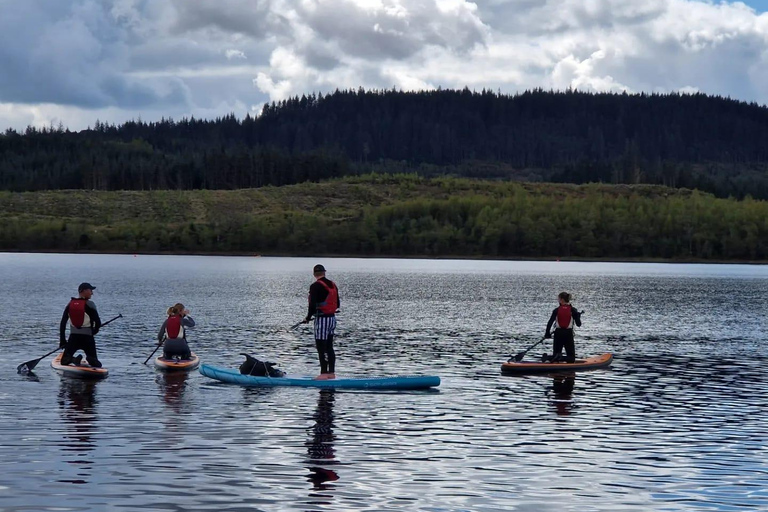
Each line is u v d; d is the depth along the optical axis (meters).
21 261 139.75
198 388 22.86
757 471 15.13
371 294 71.31
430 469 14.96
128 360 28.42
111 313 48.56
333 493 13.47
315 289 23.48
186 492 13.36
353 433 17.67
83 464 14.83
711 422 19.30
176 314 26.84
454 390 23.42
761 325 46.75
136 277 94.50
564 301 28.30
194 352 31.61
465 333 40.09
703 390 23.92
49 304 54.12
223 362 28.88
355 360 29.80
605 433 18.05
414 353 32.03
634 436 17.78
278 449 16.17
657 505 13.17
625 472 14.98
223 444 16.47
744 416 20.03
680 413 20.36
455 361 29.78
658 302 66.50
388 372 26.94
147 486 13.62
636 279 110.81
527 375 26.53
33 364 25.03
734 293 80.19
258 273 110.38
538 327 43.59
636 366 29.05
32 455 15.38
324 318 23.47
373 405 20.88
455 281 96.75
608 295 75.44
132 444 16.33
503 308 57.53
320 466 15.01
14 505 12.61
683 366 29.17
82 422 18.25
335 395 22.17
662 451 16.50
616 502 13.30
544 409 20.72
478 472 14.82
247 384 23.55
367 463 15.27
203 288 76.38
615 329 44.09
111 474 14.25
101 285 78.44
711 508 13.05
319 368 27.62
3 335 35.91
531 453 16.22
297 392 22.52
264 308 54.66
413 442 16.95
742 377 26.58
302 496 13.29
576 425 18.83
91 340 25.02
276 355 30.88
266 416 19.25
